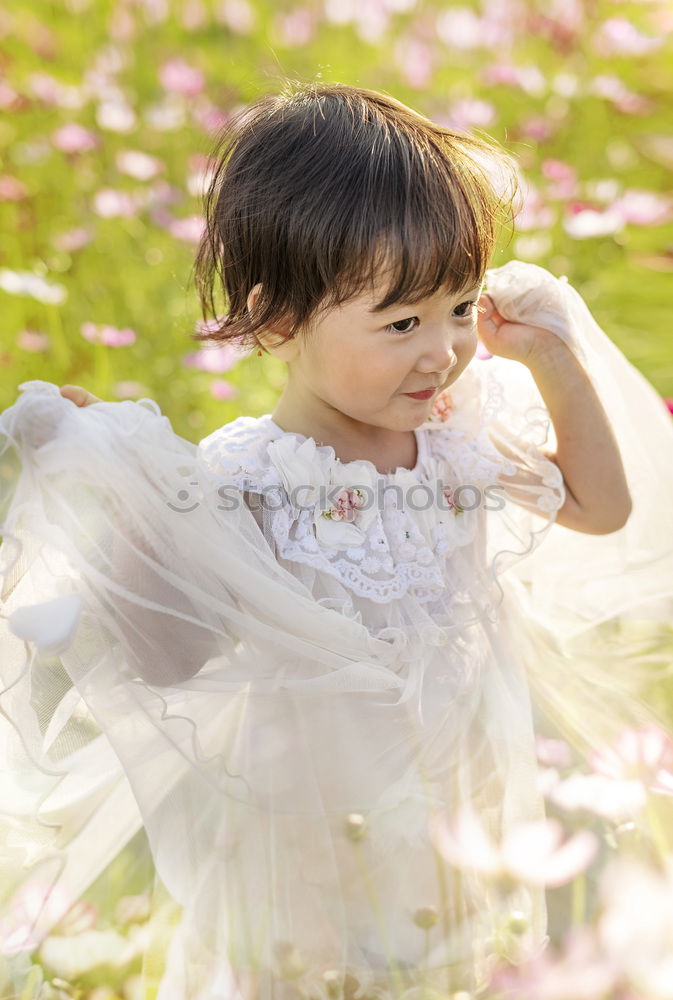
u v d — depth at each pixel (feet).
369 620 4.25
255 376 8.89
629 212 10.32
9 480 3.82
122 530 3.91
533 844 4.09
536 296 4.51
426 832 4.22
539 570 5.33
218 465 4.11
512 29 14.10
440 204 3.76
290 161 3.86
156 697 4.00
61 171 10.84
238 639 4.14
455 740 4.37
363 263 3.71
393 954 4.14
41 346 8.70
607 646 5.59
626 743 4.63
